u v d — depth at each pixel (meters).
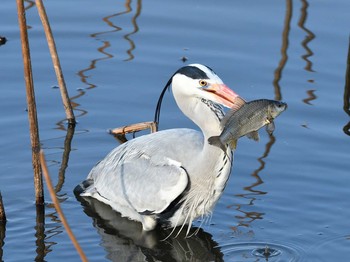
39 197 13.60
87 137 15.62
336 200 13.80
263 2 19.56
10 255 12.38
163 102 16.48
